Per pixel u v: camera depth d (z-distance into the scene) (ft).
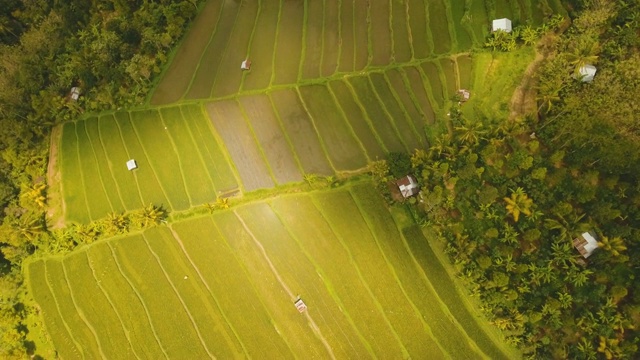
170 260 163.84
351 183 161.07
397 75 168.66
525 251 142.41
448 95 163.12
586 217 142.00
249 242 161.38
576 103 146.51
